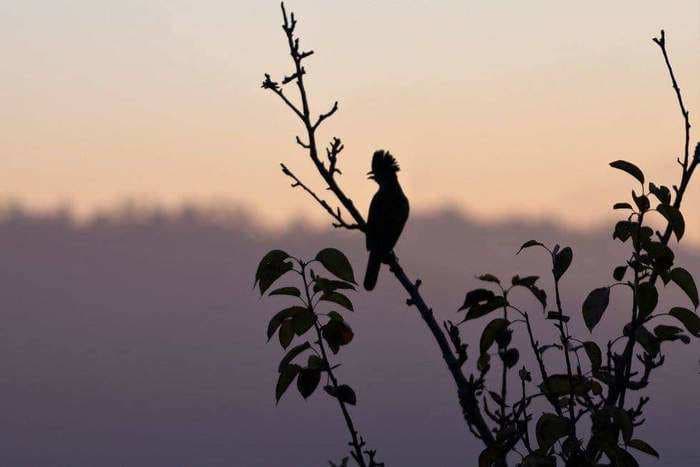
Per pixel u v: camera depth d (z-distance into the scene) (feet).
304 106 24.03
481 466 20.11
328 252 23.38
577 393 20.84
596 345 20.92
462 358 20.99
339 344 23.08
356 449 21.95
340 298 23.41
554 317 20.84
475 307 21.09
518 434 19.98
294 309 23.30
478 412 20.42
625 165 21.36
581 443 19.85
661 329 21.12
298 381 22.75
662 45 22.84
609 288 21.03
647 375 20.76
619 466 19.53
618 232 21.24
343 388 22.38
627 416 19.77
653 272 20.79
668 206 20.67
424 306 21.43
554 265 20.94
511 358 20.61
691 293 20.98
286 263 23.38
